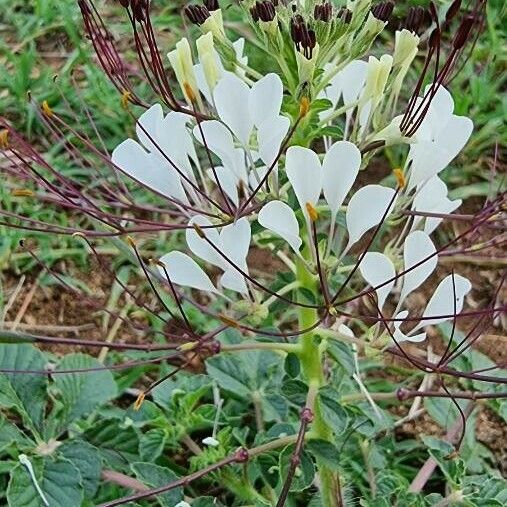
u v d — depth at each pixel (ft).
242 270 0.89
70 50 1.82
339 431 0.91
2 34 1.85
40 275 1.47
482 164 1.63
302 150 0.83
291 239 0.87
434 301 0.91
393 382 1.36
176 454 1.25
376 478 1.12
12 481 1.03
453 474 1.03
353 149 0.83
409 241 0.88
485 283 1.48
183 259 0.91
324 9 0.88
